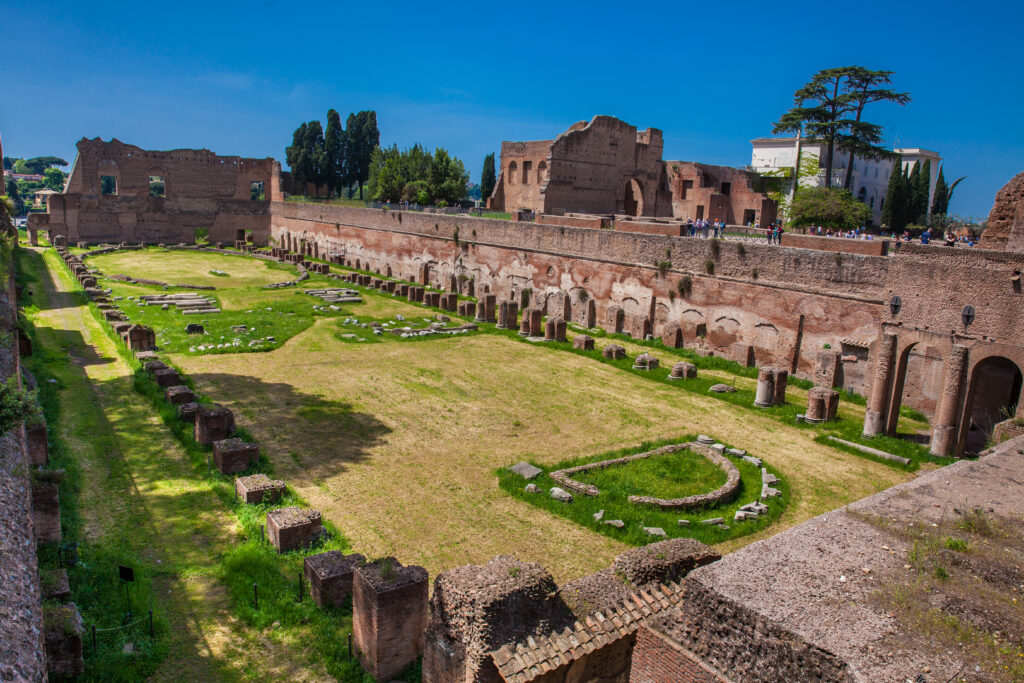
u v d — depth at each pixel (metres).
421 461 22.77
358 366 34.28
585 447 24.59
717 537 18.20
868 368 30.78
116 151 82.00
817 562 8.63
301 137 97.62
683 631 8.27
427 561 16.56
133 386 28.91
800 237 34.50
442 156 78.00
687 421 27.80
